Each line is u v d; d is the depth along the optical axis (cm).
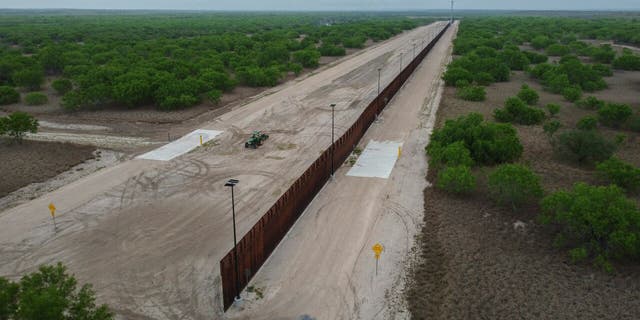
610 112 6234
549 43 15812
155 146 5475
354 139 5422
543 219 3256
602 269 2895
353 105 7638
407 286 2784
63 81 8525
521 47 16625
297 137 5841
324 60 13450
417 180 4438
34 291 1862
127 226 3494
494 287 2742
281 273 2919
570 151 4853
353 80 10025
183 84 7588
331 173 4522
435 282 2814
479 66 10194
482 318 2480
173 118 6769
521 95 7762
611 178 4166
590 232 3019
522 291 2702
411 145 5581
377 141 5750
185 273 2911
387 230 3456
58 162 4912
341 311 2572
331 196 4066
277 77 9644
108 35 18925
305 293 2725
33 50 14238
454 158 4406
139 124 6494
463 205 3834
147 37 19300
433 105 7688
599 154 4712
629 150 5353
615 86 9350
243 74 9388
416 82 9719
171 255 3108
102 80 8181
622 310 2533
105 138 5816
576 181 4353
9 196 4081
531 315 2494
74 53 11681
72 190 4172
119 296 2689
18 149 5300
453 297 2652
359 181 4416
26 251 3158
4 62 9700
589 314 2500
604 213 2978
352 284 2811
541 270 2905
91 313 2017
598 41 18312
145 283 2809
